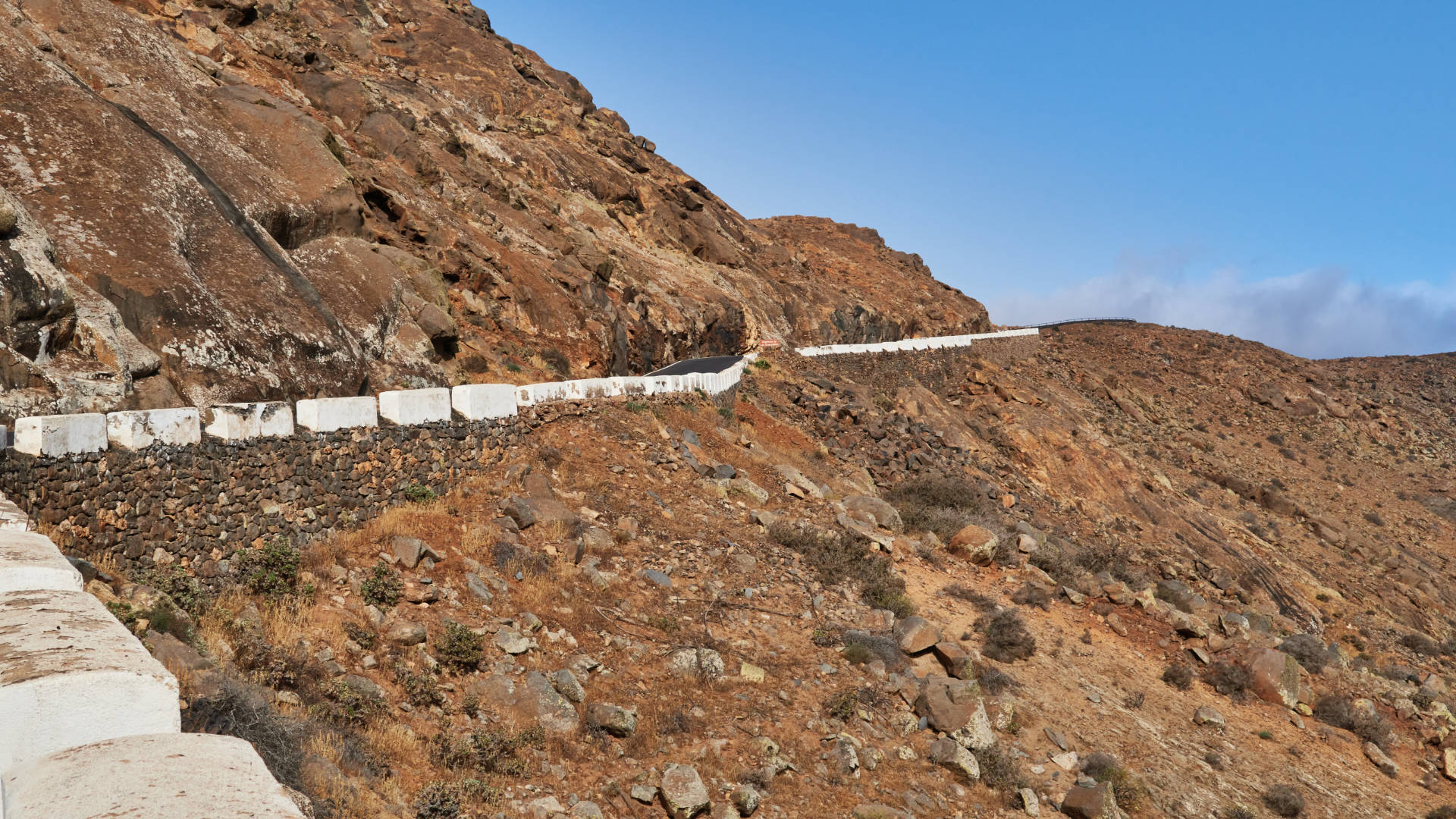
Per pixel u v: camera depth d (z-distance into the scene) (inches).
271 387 713.6
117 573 407.2
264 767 101.0
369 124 1488.7
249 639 408.8
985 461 1697.8
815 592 757.3
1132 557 1416.1
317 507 553.3
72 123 762.2
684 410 1100.5
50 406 497.4
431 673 467.5
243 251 815.7
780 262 2856.8
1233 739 755.4
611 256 1793.8
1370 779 754.8
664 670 561.9
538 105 2556.6
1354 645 1489.9
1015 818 554.3
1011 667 763.4
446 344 1066.7
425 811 352.2
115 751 99.3
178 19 1384.1
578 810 409.4
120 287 648.4
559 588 597.6
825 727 563.8
